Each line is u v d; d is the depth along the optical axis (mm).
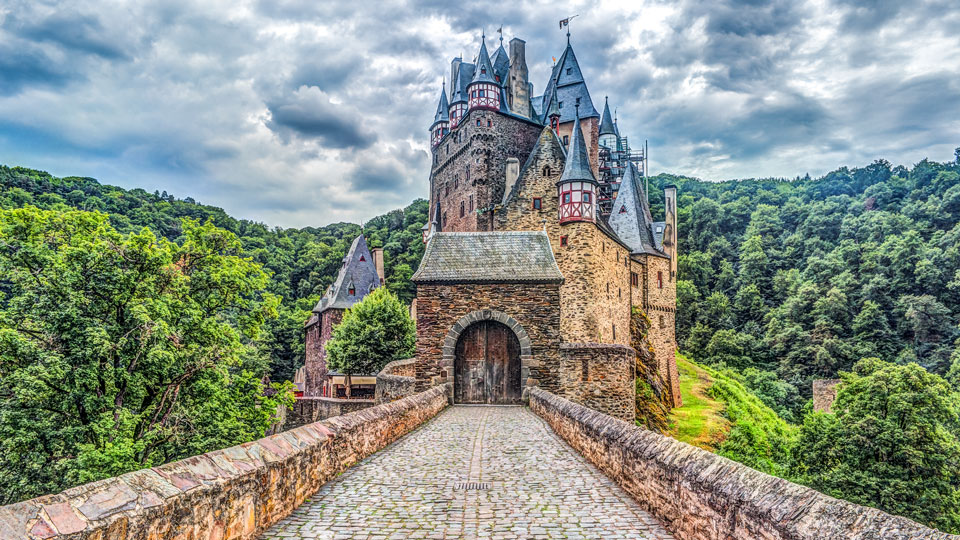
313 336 73938
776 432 48375
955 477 30156
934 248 94312
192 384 23688
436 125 69875
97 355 20641
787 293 101562
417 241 101000
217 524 6145
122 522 4844
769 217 125562
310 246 112312
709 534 6387
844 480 30594
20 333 21016
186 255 26688
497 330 25922
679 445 7754
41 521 4336
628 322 51875
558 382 25312
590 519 7738
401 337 49562
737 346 88625
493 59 64500
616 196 64062
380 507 8258
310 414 47281
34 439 19609
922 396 31203
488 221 52250
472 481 9906
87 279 22469
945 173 123062
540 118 66500
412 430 16453
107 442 19266
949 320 82312
